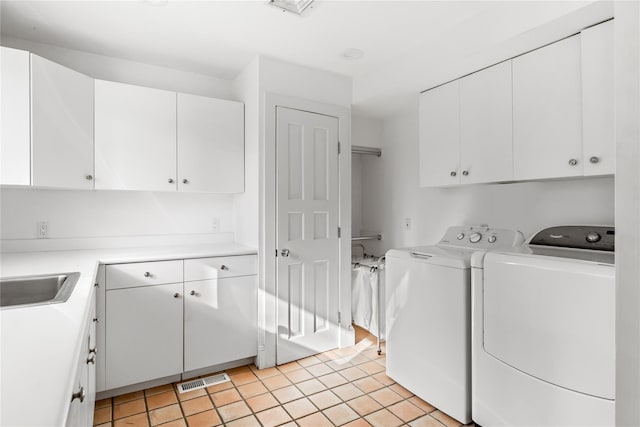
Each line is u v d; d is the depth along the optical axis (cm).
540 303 153
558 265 148
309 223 272
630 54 39
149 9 194
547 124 186
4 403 55
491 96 215
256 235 254
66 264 180
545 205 225
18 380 62
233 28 214
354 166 377
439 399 198
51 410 53
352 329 295
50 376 64
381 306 306
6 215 223
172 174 246
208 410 200
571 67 176
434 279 202
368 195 373
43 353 74
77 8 192
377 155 356
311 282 274
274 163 256
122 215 260
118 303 209
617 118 40
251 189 262
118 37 225
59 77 202
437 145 252
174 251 244
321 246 279
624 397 38
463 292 187
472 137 227
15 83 184
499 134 211
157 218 272
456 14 197
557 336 147
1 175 181
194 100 255
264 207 253
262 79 252
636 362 38
